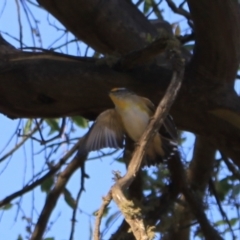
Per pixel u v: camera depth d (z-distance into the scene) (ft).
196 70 22.40
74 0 23.70
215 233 29.07
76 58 22.86
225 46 21.88
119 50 24.90
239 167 24.17
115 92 20.04
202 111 22.43
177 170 28.84
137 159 15.52
